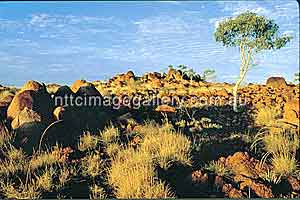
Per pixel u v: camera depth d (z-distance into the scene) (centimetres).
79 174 866
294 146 971
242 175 873
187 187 851
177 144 927
